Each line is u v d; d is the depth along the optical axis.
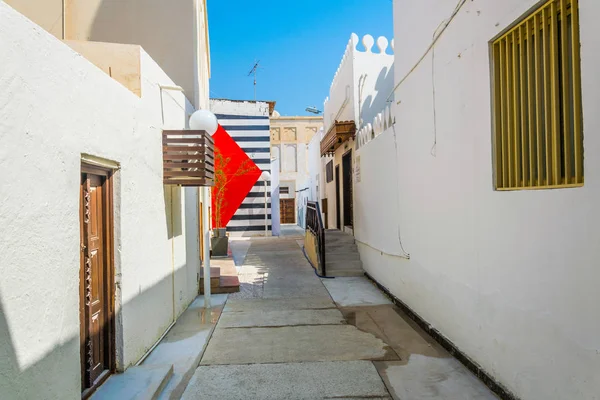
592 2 2.17
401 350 4.17
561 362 2.44
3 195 1.73
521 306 2.85
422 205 4.90
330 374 3.59
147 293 3.89
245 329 4.92
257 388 3.34
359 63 9.09
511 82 3.08
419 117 4.95
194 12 6.36
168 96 4.80
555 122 2.56
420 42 4.85
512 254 2.95
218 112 16.70
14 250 1.80
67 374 2.25
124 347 3.26
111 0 6.20
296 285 7.46
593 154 2.17
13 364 1.77
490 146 3.25
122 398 2.78
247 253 11.59
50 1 5.98
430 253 4.66
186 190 5.82
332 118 12.16
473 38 3.50
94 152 2.70
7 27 1.78
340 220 11.16
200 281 6.84
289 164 23.33
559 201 2.44
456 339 3.97
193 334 4.54
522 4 2.76
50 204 2.11
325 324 5.11
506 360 3.05
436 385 3.35
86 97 2.59
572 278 2.33
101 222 3.12
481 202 3.40
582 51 2.24
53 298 2.12
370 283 7.61
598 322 2.14
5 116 1.76
